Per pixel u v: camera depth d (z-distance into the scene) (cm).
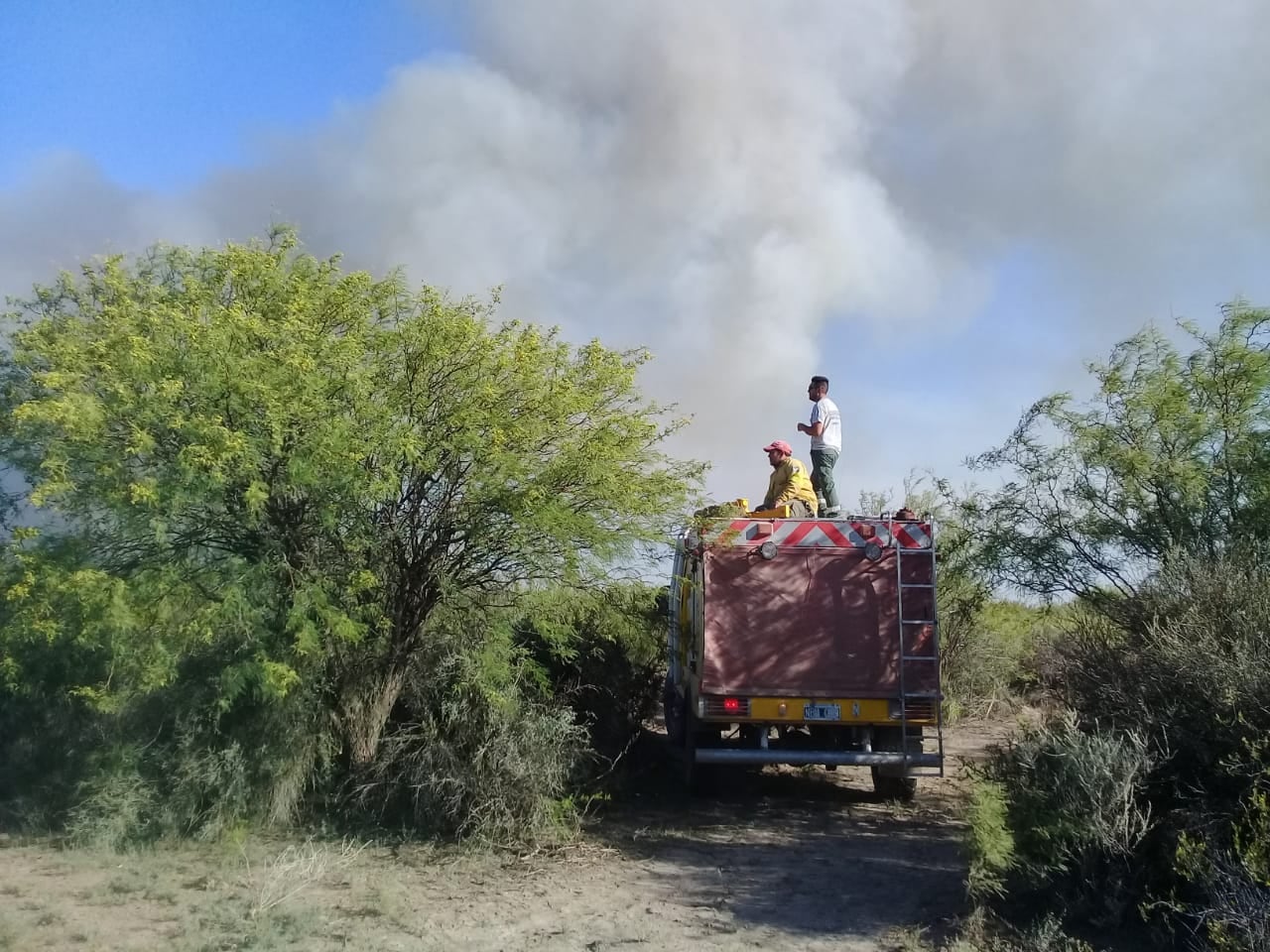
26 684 856
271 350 784
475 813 873
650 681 1185
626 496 894
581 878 804
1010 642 1678
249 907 680
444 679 930
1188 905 602
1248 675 661
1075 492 1016
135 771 838
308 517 845
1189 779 682
